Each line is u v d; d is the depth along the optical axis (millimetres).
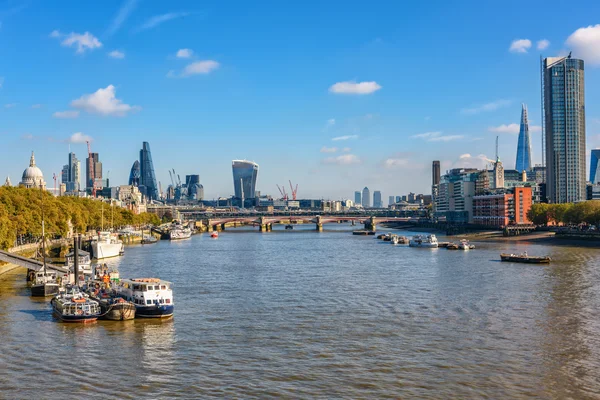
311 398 83812
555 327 122625
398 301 153125
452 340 112688
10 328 124312
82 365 98938
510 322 127375
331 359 101250
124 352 106438
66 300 134875
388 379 91188
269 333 119188
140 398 84125
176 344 111500
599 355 102938
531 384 88875
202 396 84750
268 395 84938
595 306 144625
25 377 92938
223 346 109875
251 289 175375
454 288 175000
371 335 116938
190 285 184250
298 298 158750
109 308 130875
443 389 86938
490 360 100188
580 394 85000
